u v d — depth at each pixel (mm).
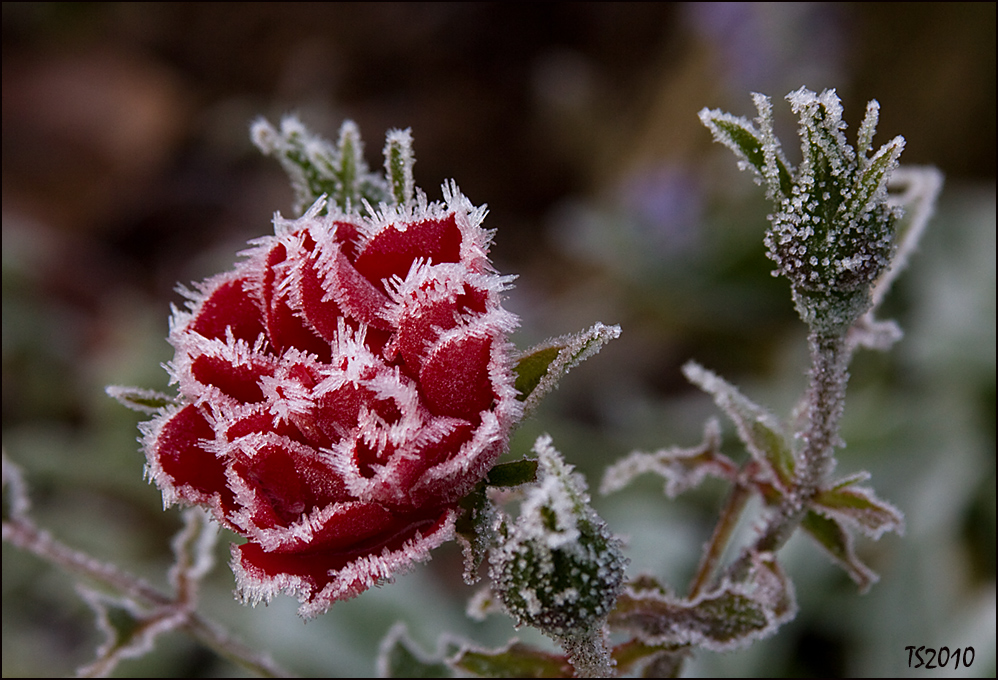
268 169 880
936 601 484
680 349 697
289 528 301
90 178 875
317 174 359
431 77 891
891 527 345
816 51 668
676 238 667
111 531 617
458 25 887
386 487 301
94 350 776
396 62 895
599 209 728
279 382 305
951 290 582
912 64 675
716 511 553
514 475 312
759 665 480
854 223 324
